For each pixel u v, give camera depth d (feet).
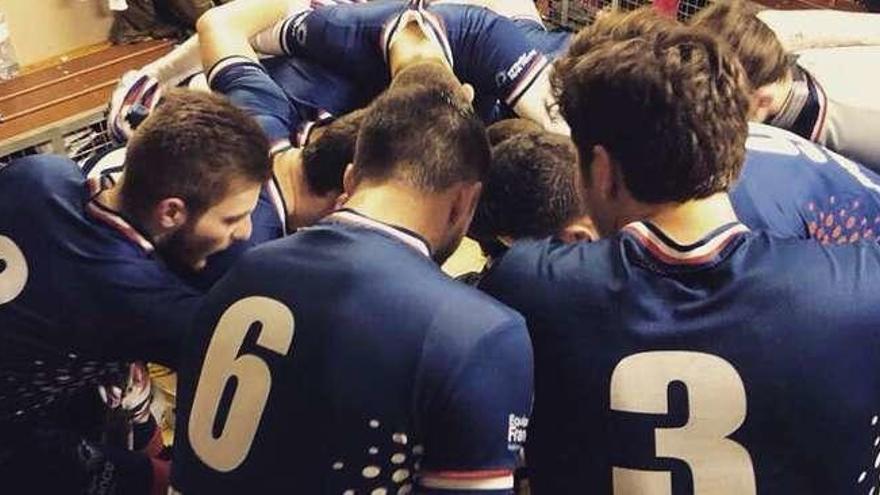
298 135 5.73
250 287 3.60
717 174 3.31
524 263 3.54
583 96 3.41
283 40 6.28
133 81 6.38
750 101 3.86
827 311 3.16
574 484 3.50
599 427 3.37
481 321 3.31
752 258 3.25
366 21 6.02
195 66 6.70
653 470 3.30
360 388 3.34
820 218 4.47
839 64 5.76
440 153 3.54
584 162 3.52
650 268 3.31
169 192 4.27
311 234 3.61
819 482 3.27
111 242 4.41
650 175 3.31
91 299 4.42
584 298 3.36
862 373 3.19
